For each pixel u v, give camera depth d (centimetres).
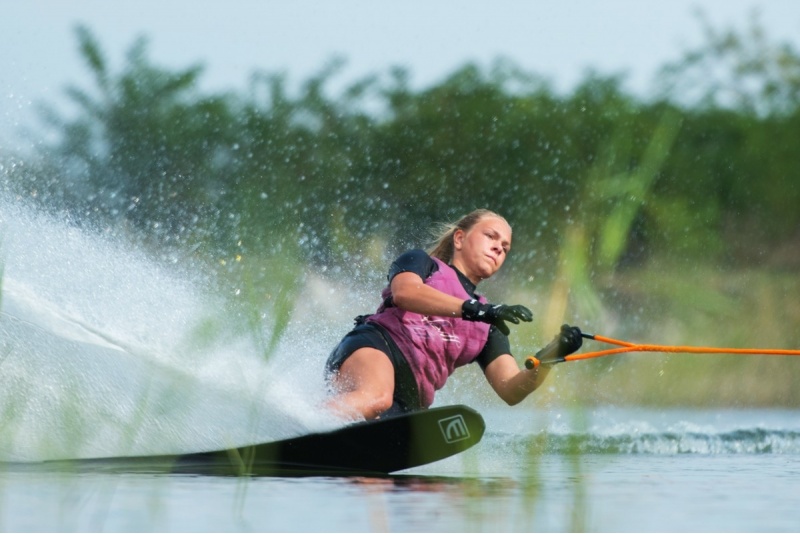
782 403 3800
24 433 1580
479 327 1980
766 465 1870
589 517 1256
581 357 1725
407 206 7094
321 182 6962
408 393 1928
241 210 5456
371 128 7256
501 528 1181
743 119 6694
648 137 6175
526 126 7125
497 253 2019
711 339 3931
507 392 1961
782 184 6406
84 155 6706
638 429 2520
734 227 6288
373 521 1214
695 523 1246
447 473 1702
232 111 7188
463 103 7350
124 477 1513
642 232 4784
